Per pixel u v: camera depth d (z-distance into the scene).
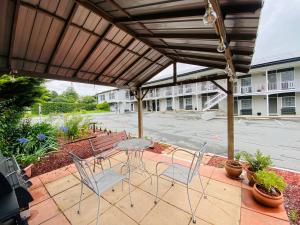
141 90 5.94
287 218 2.12
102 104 35.06
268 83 15.72
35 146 4.48
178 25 2.19
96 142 3.71
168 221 2.10
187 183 2.19
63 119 8.27
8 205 1.30
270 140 7.21
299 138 7.42
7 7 1.99
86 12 2.44
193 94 21.78
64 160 4.27
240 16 1.49
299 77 14.07
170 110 26.14
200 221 2.09
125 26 2.67
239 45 2.12
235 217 2.15
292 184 3.05
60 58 3.16
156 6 1.84
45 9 2.20
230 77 3.36
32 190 2.85
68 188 2.91
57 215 2.24
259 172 2.60
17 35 2.38
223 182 3.02
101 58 3.67
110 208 2.36
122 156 4.48
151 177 3.22
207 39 2.27
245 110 17.50
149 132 9.70
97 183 2.28
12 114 4.46
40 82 5.48
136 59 4.23
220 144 6.71
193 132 9.41
